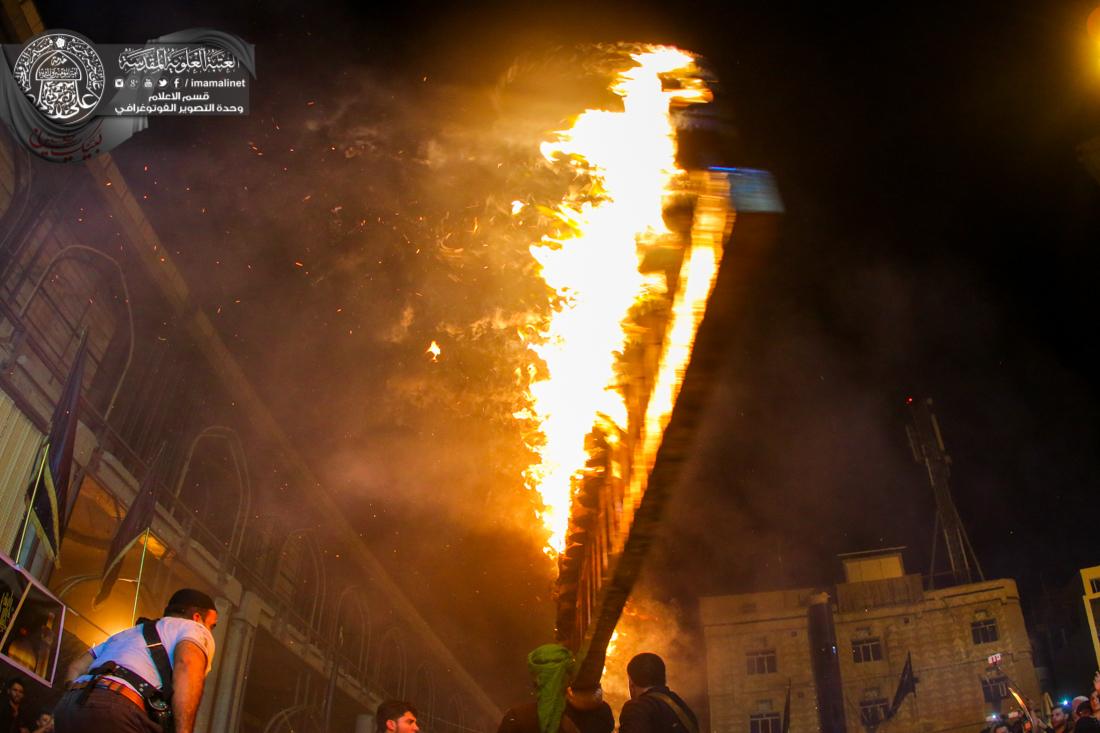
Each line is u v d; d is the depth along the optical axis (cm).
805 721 2919
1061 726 736
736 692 3023
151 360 1524
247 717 2027
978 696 2786
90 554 1420
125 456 1422
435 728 2791
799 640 3039
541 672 303
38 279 1241
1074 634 2678
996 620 2838
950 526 2842
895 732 2836
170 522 1511
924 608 2923
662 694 343
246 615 1720
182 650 308
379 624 2527
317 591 2117
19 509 1142
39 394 1222
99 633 1397
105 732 289
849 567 3092
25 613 907
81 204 1288
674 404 144
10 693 910
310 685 2095
